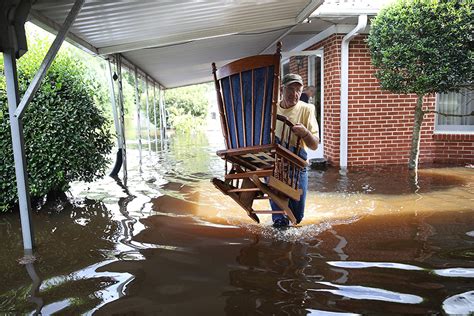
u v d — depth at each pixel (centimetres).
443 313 226
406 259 305
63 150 504
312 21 706
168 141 1477
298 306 239
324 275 281
